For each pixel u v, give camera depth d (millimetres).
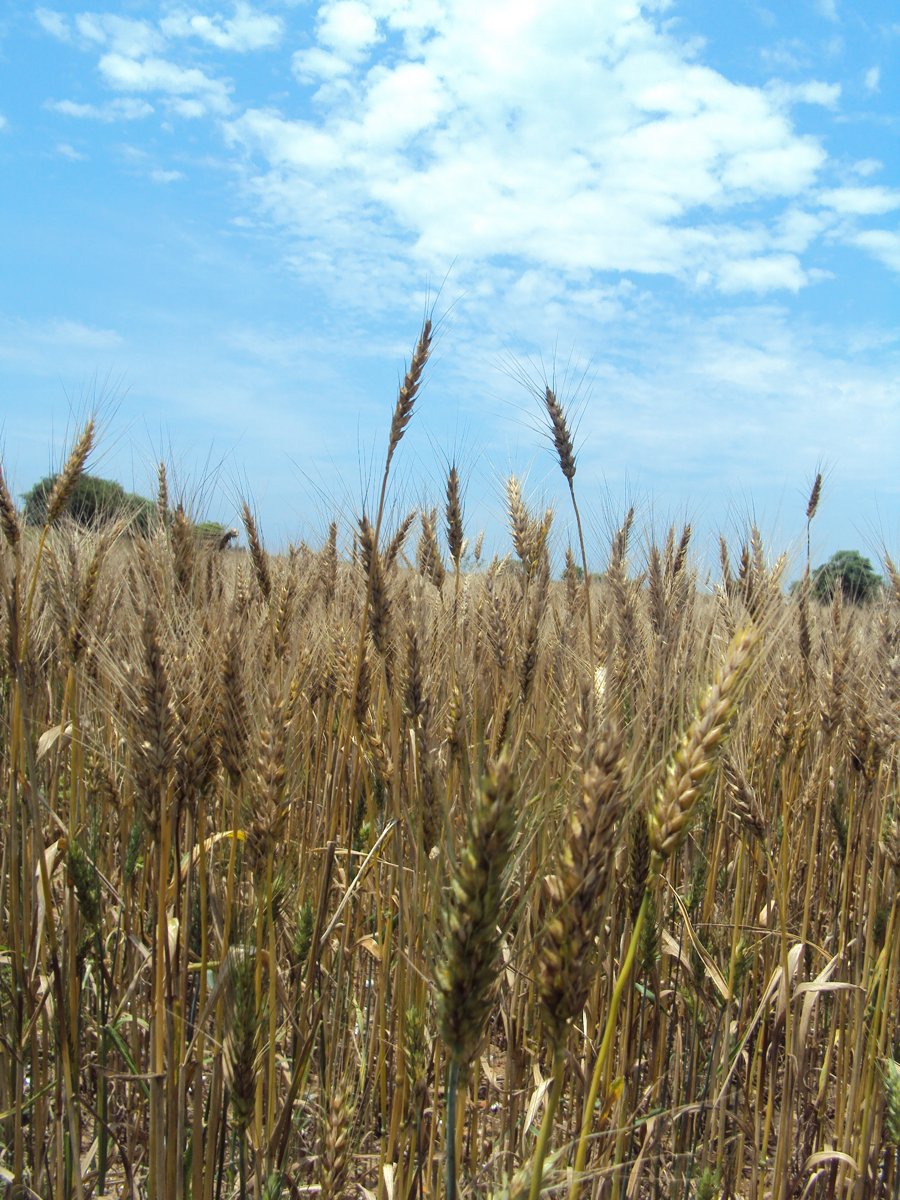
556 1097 487
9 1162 785
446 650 870
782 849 753
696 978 795
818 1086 906
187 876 677
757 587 906
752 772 904
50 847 843
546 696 838
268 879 658
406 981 731
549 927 487
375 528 763
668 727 648
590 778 490
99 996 847
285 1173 689
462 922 488
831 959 855
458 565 975
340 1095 684
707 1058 863
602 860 484
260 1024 661
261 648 883
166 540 893
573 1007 484
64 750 913
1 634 755
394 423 753
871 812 901
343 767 915
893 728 808
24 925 798
